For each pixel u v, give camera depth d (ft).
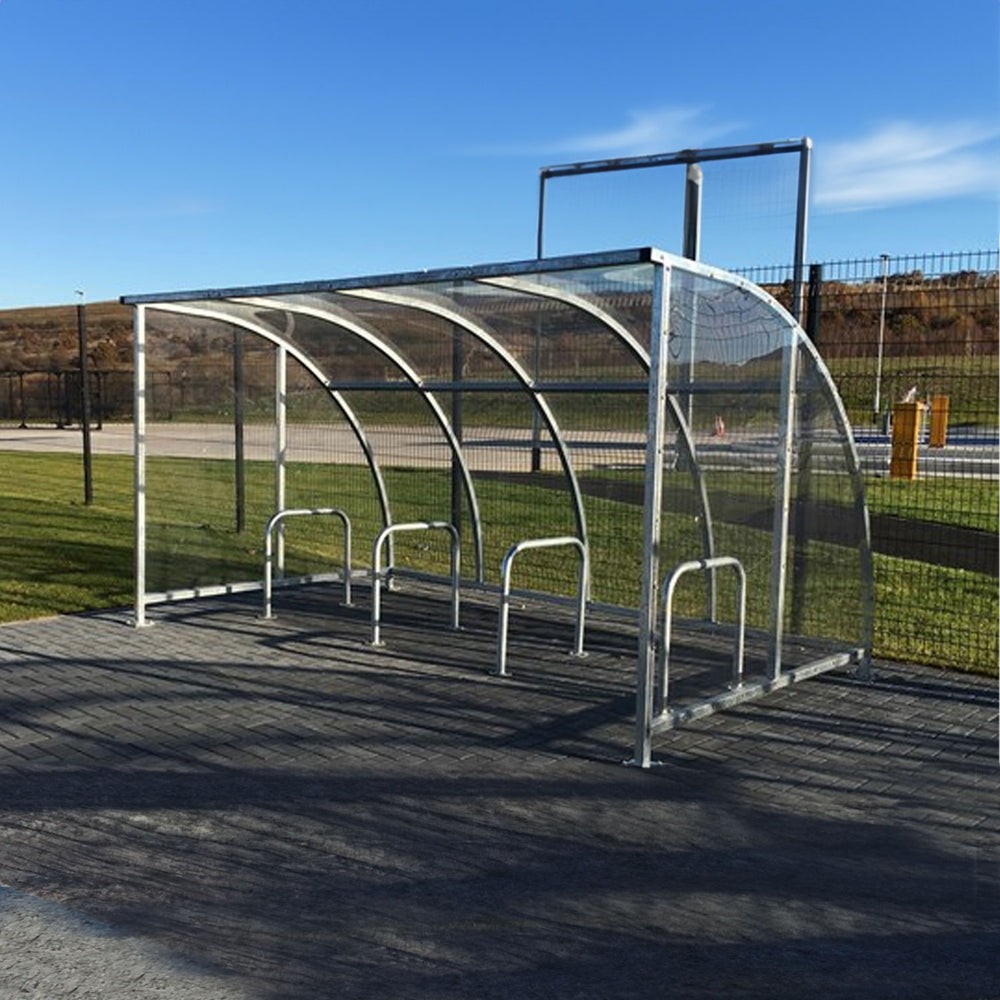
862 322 24.18
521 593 27.91
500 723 18.76
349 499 33.58
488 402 28.99
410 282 19.26
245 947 10.78
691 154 34.47
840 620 22.13
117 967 10.34
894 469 47.34
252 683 20.97
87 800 14.82
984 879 12.69
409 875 12.59
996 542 38.52
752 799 15.35
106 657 22.72
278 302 24.02
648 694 16.67
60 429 112.47
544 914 11.63
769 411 20.40
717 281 17.49
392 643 24.68
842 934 11.21
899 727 18.99
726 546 19.99
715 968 10.48
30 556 34.83
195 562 28.25
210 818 14.24
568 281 18.67
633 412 26.05
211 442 28.48
